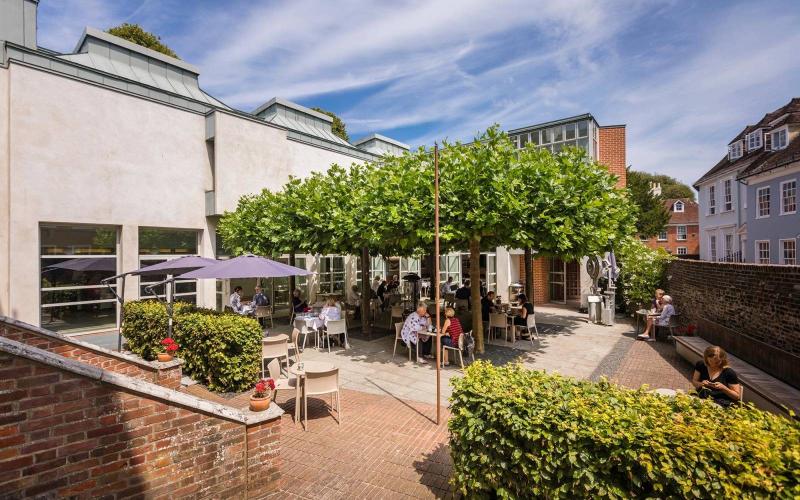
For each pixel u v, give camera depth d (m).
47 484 2.89
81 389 3.05
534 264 18.88
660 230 36.25
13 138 10.02
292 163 17.23
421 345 9.25
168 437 3.44
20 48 10.27
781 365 5.99
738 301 7.61
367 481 4.10
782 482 2.23
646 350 9.74
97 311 11.70
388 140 29.16
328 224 9.98
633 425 2.76
